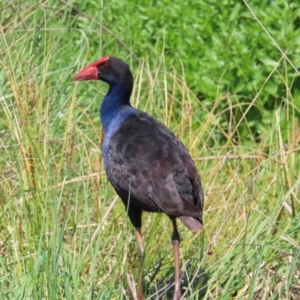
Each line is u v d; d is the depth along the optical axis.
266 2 18.86
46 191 11.77
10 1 17.16
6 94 15.30
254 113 17.83
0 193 12.59
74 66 16.61
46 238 11.45
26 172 12.74
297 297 11.77
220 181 14.68
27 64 16.33
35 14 17.17
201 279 11.30
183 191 11.28
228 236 12.65
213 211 13.44
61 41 17.83
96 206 12.62
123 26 19.81
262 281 11.71
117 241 12.21
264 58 18.00
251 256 11.65
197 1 19.53
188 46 19.11
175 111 16.77
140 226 11.89
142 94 17.42
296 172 14.09
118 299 10.60
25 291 10.62
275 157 13.72
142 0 20.34
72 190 13.73
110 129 12.34
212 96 18.14
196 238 12.75
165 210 11.17
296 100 17.53
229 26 18.83
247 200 13.26
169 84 18.00
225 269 11.64
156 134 11.70
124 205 12.12
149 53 19.25
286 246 12.26
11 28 16.81
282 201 12.34
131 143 11.66
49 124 14.95
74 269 10.87
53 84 16.67
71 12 19.22
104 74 12.45
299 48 17.67
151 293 11.73
